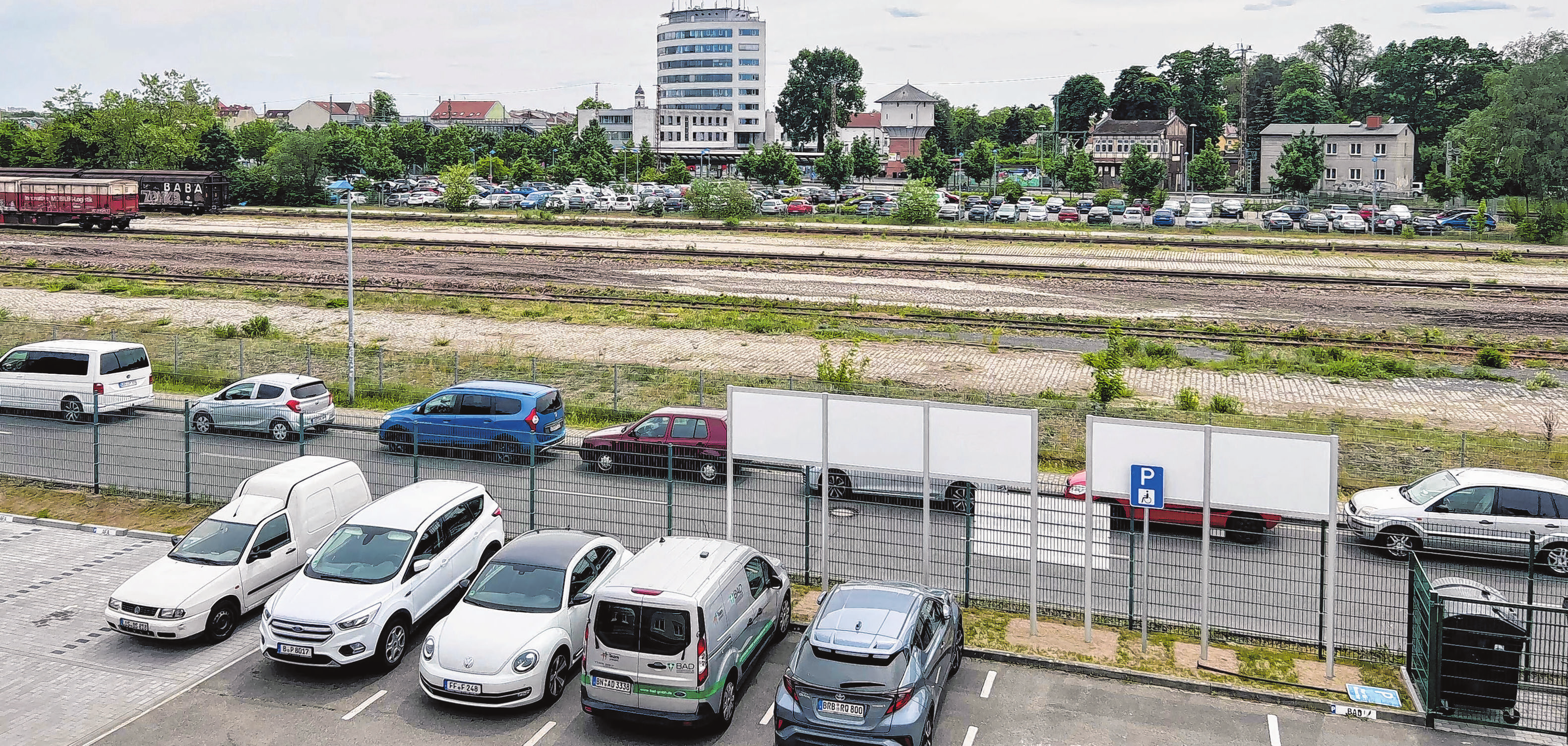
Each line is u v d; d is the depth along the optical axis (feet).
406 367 129.90
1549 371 141.18
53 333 146.51
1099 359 125.70
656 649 47.65
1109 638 58.39
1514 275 220.43
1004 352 147.43
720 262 233.96
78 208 270.87
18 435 96.84
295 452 91.97
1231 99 638.53
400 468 86.22
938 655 49.29
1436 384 132.36
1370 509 71.46
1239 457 54.34
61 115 436.35
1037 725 50.21
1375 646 57.11
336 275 210.18
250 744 48.57
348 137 418.51
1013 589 64.03
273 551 62.85
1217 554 68.59
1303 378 134.41
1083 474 79.36
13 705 51.83
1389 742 48.42
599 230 297.53
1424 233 289.94
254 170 375.04
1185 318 175.73
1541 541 67.56
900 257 241.76
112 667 55.93
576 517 74.38
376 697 52.95
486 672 50.06
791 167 459.73
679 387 118.73
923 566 61.72
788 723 45.47
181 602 57.36
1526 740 48.55
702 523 73.05
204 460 89.15
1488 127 322.96
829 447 62.08
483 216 327.06
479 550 63.62
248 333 152.35
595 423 105.60
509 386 93.91
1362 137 440.04
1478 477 70.69
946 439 59.88
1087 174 421.59
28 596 64.34
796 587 65.10
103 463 87.71
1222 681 53.67
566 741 49.06
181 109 454.81
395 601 56.03
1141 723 50.34
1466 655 49.67
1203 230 297.94
